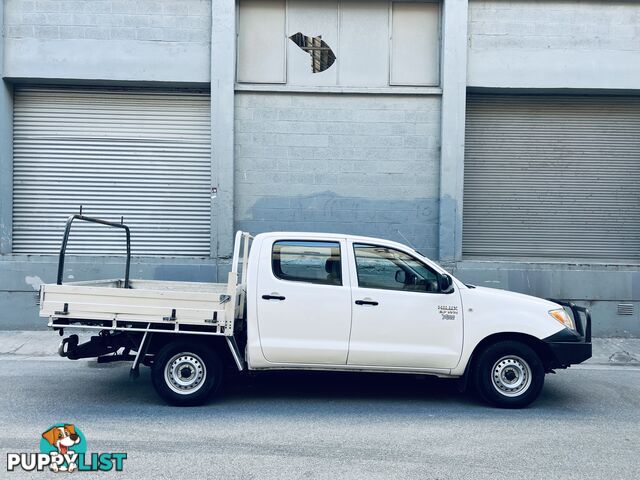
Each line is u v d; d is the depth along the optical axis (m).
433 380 7.59
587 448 5.13
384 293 6.28
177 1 10.60
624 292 10.35
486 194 11.19
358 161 10.77
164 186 10.95
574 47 10.66
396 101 10.77
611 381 7.66
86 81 10.62
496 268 10.48
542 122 11.15
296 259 6.35
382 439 5.31
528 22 10.69
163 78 10.59
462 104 10.60
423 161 10.78
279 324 6.21
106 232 10.87
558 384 7.49
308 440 5.25
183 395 6.23
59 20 10.48
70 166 10.86
